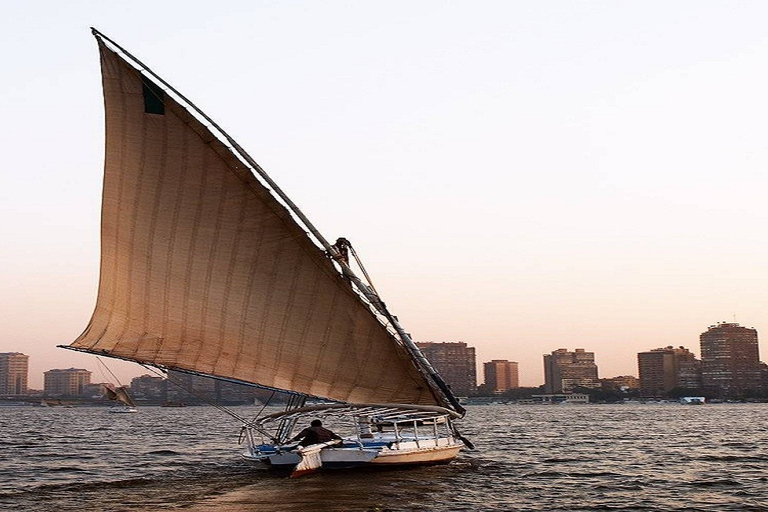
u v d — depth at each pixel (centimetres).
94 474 3981
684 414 18850
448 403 3866
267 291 3434
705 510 2897
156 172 3312
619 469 4300
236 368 3438
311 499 2884
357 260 3566
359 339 3578
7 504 2914
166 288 3388
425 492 3100
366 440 3650
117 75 3219
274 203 3338
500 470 4103
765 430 9381
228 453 5366
